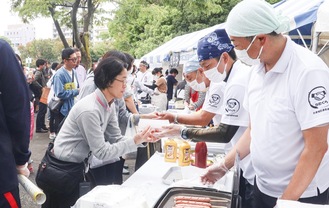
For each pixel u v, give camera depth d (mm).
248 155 1817
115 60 1906
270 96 1357
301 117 1237
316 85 1197
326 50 4895
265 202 1527
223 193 1511
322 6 3127
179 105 6004
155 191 1805
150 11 8273
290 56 1293
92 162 2408
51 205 1977
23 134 1492
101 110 1913
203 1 9031
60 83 4527
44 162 1948
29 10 7477
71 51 4566
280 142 1342
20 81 1452
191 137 2014
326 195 1439
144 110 5816
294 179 1241
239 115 1818
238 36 1329
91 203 1317
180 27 17875
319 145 1211
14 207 1461
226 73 1961
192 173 2014
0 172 1406
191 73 2502
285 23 1278
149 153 3143
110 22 9008
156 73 10188
